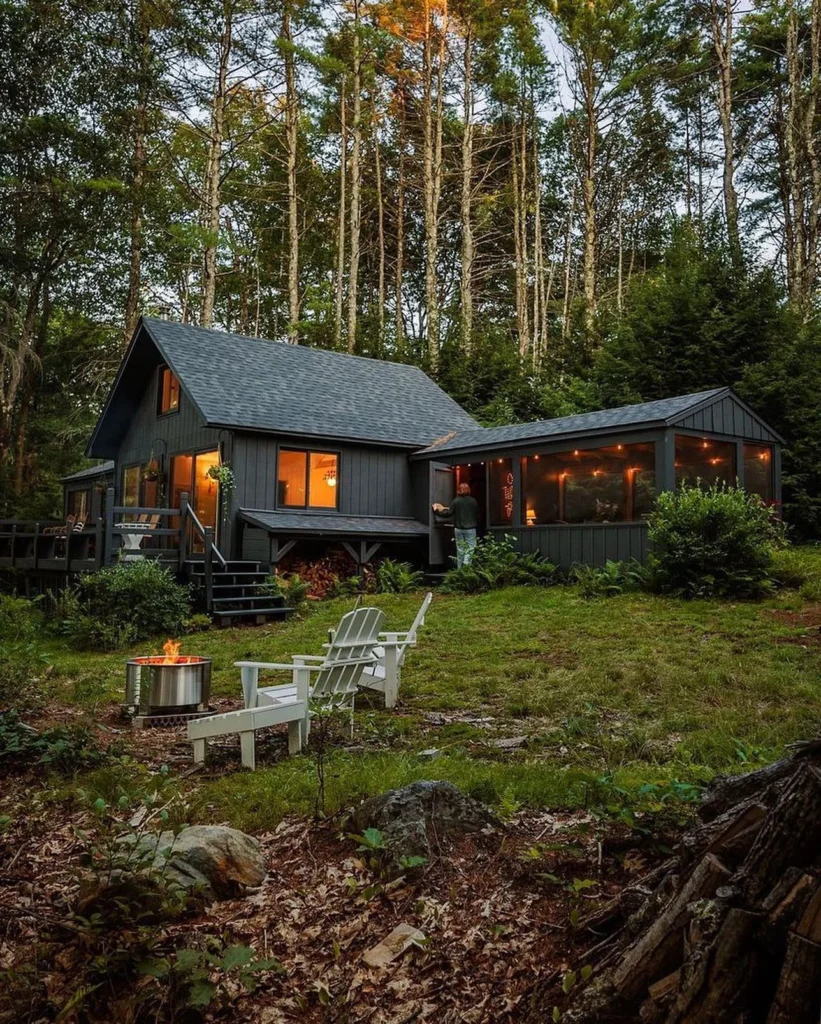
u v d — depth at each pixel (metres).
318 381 17.42
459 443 15.83
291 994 2.44
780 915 1.63
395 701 6.35
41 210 22.38
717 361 17.41
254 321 36.69
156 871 2.76
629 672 6.93
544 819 3.38
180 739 5.47
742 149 28.47
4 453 23.92
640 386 18.42
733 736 4.88
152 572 11.23
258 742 5.33
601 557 13.13
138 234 22.91
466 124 28.53
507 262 33.03
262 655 8.94
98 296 25.08
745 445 14.05
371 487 16.33
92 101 21.58
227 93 21.81
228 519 14.27
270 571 13.80
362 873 3.02
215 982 2.48
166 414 16.86
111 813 3.87
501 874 2.87
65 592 11.51
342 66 23.28
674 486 12.21
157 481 16.94
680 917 1.86
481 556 13.94
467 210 28.41
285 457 15.19
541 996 2.20
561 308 33.78
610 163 33.03
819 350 17.11
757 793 2.04
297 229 30.83
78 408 25.72
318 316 29.30
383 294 32.91
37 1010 2.38
